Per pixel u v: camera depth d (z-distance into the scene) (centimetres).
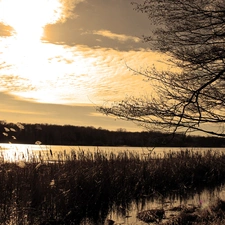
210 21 590
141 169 1426
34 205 962
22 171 1020
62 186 1027
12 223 866
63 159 1194
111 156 1404
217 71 602
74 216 990
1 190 952
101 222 982
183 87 598
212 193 1412
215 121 600
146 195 1304
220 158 1938
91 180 1102
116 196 1189
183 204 1163
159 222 957
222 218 809
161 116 590
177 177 1555
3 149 1028
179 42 609
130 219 1008
